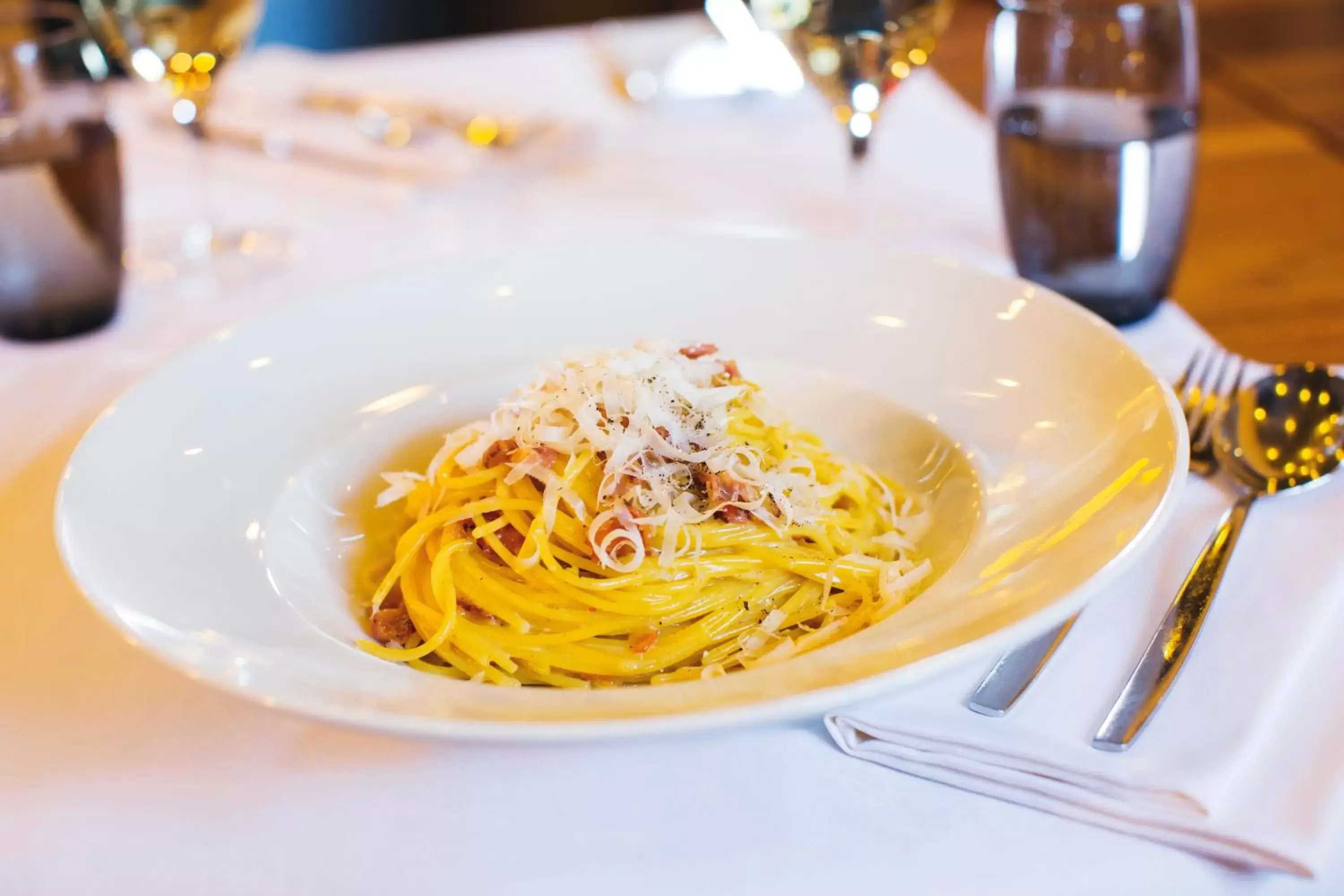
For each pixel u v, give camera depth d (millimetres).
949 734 720
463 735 645
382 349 1183
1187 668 765
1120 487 842
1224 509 932
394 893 679
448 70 2438
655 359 1015
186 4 1562
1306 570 846
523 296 1259
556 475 979
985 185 1828
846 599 1001
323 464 1078
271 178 1972
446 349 1209
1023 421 1017
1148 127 1303
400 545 1016
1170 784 670
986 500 951
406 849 706
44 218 1382
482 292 1247
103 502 881
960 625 728
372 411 1137
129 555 839
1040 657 781
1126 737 708
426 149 1994
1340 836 669
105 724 809
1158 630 793
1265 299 1442
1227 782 673
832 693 652
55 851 712
